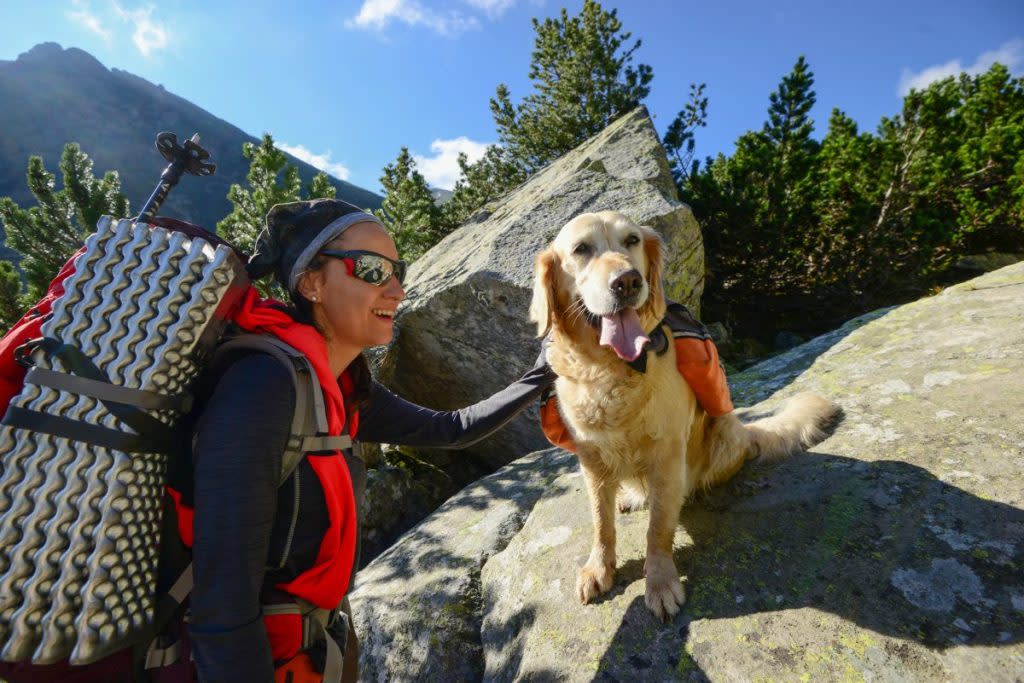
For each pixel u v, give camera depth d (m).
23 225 12.56
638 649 1.94
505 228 5.18
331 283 1.39
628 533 2.53
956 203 15.12
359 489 1.57
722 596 1.99
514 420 4.75
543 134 19.34
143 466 1.08
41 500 0.98
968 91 22.30
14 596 0.95
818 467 2.42
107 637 1.01
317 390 1.26
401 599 2.88
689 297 5.15
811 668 1.65
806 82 13.87
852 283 13.47
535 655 2.14
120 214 13.10
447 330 4.84
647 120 9.25
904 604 1.73
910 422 2.50
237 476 1.09
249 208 11.59
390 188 16.94
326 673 1.32
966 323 3.19
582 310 2.33
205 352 1.18
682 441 2.25
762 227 12.28
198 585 1.07
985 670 1.50
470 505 3.51
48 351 1.02
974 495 1.99
